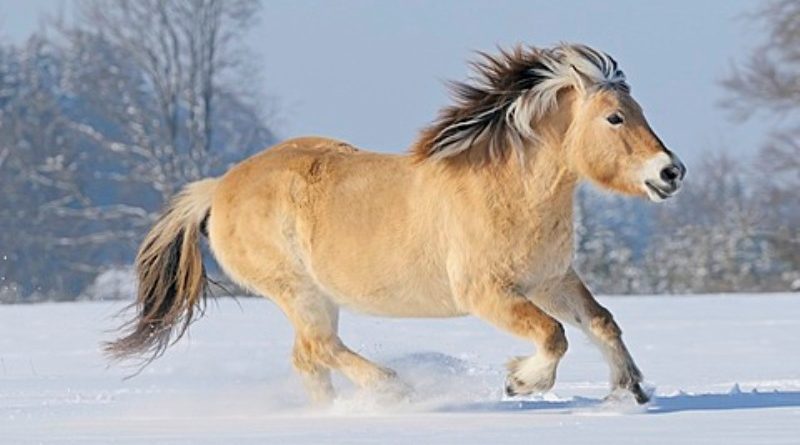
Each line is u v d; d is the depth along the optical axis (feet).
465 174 41.09
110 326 86.69
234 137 187.93
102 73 180.86
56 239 193.47
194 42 180.04
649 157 39.29
